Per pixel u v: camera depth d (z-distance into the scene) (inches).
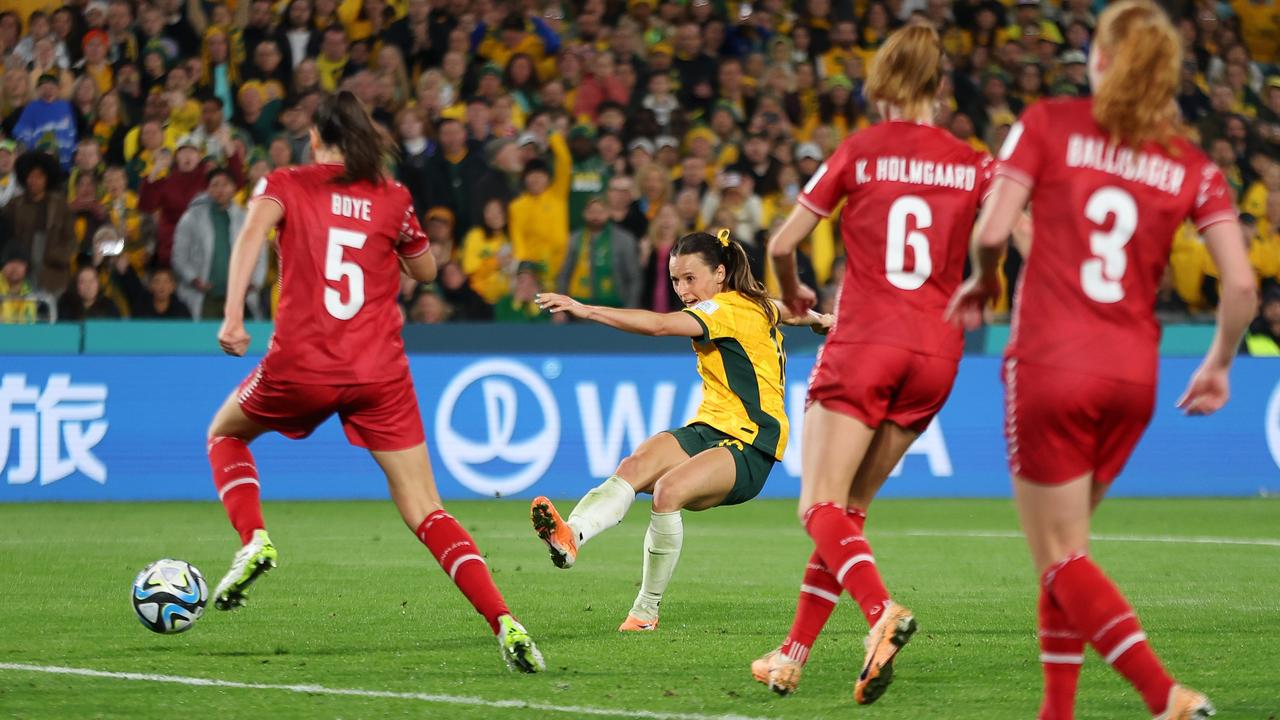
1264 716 590.9
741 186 1891.0
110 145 1945.1
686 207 1897.1
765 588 1036.5
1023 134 515.5
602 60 2114.9
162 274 1787.6
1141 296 513.3
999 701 623.5
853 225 620.4
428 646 766.5
